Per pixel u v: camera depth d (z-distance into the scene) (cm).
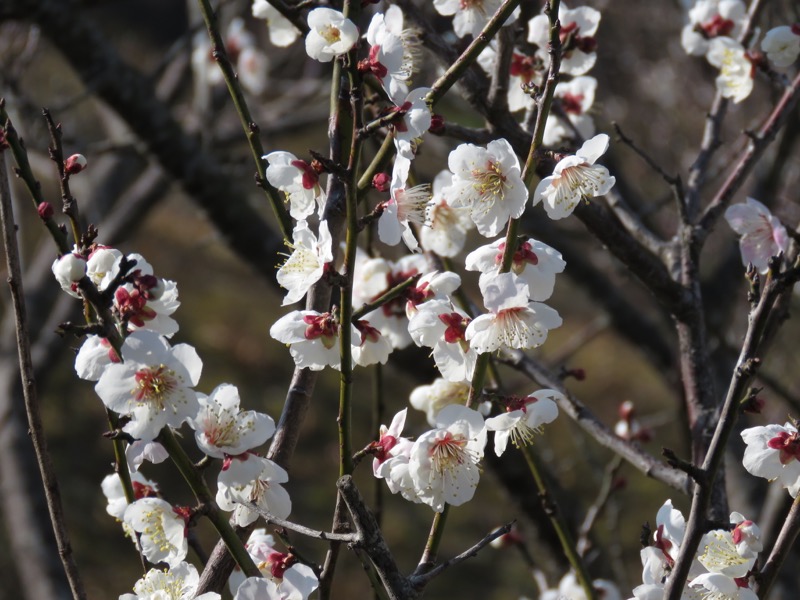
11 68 144
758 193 126
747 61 99
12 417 166
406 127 83
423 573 83
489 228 83
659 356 165
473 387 83
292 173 85
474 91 94
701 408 96
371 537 81
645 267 96
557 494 130
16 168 83
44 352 170
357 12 86
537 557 135
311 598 104
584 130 100
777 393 109
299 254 84
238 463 82
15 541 158
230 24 164
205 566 87
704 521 82
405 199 85
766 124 98
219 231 141
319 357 85
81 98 133
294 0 93
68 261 79
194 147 137
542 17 96
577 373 98
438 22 133
